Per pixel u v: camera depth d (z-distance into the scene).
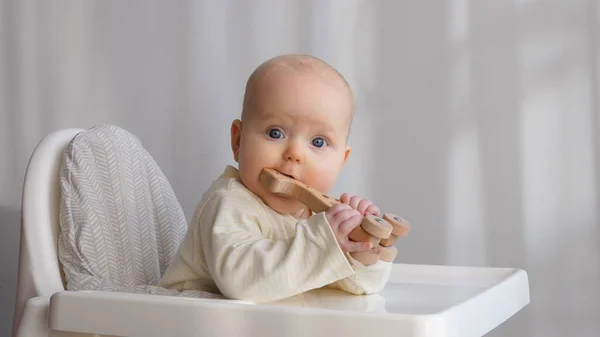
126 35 1.64
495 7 1.71
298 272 0.95
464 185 1.72
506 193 1.71
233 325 0.85
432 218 1.73
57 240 1.18
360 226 0.96
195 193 1.69
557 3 1.69
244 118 1.09
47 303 0.99
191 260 1.09
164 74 1.67
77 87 1.60
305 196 1.03
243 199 1.07
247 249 0.98
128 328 0.89
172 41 1.67
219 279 0.98
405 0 1.73
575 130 1.69
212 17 1.70
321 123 1.06
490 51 1.71
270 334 0.83
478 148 1.72
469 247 1.72
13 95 1.55
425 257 1.73
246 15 1.72
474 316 0.91
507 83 1.71
